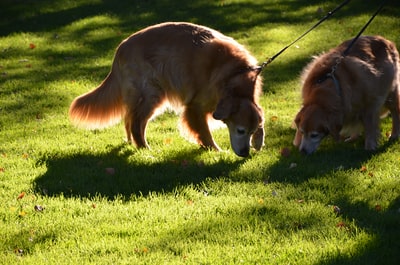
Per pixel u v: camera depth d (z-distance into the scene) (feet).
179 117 37.29
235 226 23.91
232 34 58.65
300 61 50.65
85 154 32.99
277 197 26.53
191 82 31.96
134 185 28.45
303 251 21.58
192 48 31.83
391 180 27.96
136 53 32.63
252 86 30.50
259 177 28.94
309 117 30.35
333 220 24.08
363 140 34.42
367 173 28.94
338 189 27.35
